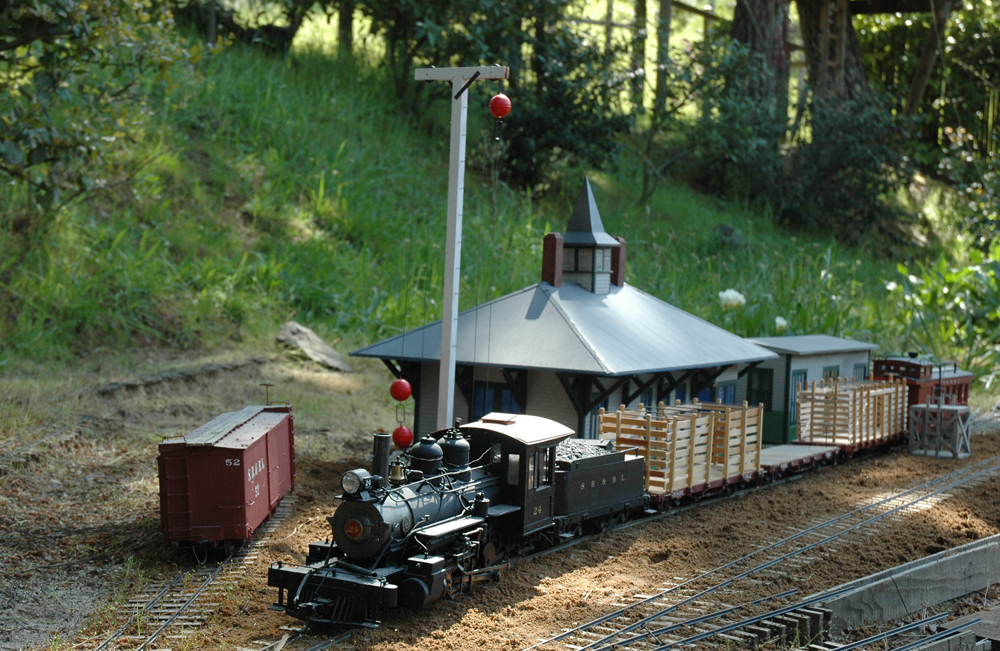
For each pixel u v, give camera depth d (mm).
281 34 36250
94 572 11508
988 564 13430
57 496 14141
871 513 15531
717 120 39531
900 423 21938
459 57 34531
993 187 43438
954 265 43188
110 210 26156
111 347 22484
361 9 36312
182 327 24094
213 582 11211
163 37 20688
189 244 26672
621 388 16656
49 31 17141
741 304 28672
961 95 53531
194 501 11781
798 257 35656
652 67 45750
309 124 32875
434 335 17109
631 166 41031
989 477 18828
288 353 24094
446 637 9719
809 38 46156
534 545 12797
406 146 35062
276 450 13883
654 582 11727
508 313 16984
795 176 43094
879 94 45938
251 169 30422
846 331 29734
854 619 11195
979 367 30062
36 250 23453
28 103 19625
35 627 9883
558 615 10445
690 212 39062
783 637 9992
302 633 9703
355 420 20438
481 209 33031
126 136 23609
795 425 20906
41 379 19406
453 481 11445
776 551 13164
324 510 14320
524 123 35000
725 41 40125
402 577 10250
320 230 29859
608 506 13695
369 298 27609
